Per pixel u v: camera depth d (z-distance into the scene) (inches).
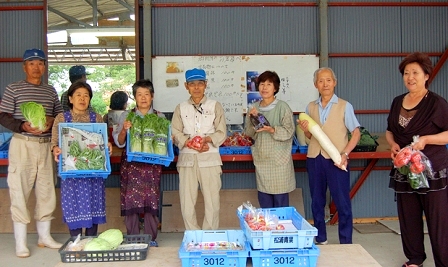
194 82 159.3
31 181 160.9
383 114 214.5
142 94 157.6
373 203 215.6
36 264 154.7
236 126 208.7
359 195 215.3
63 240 184.5
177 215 201.9
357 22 212.2
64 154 139.3
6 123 153.7
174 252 94.1
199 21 208.5
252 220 93.0
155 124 150.0
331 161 154.5
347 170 155.8
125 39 205.8
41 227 170.6
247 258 90.0
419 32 214.1
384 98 214.2
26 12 204.8
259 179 165.6
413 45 214.1
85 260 89.0
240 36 209.6
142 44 208.4
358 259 87.7
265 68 208.4
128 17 205.3
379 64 213.8
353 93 213.8
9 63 205.8
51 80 205.3
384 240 183.8
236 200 206.1
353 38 212.5
